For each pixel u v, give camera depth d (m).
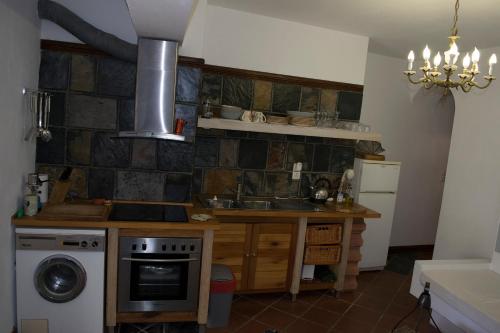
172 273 2.92
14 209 2.56
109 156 3.18
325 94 4.11
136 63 3.03
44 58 2.99
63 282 2.72
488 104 3.79
